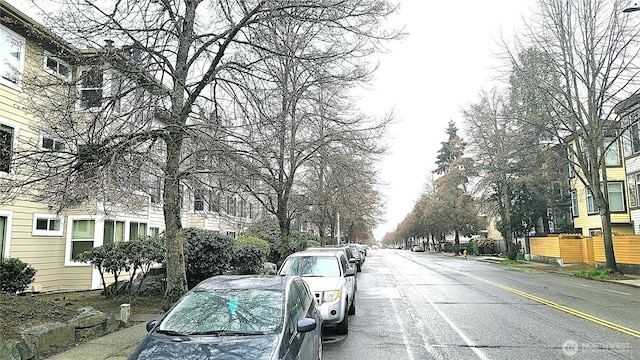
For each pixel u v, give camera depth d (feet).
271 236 94.99
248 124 39.65
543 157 119.34
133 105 36.83
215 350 16.05
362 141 57.36
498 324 35.50
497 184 130.41
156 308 41.75
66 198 30.66
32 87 35.50
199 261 49.83
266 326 17.85
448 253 229.04
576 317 38.29
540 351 27.02
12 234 50.70
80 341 28.91
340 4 38.88
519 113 105.60
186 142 38.78
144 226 73.10
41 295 49.67
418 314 40.50
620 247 83.97
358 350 28.02
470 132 127.13
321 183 77.66
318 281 33.06
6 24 47.32
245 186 42.63
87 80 36.99
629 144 106.11
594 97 77.51
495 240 183.62
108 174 30.01
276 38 44.34
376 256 199.52
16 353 23.40
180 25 41.47
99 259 45.34
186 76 39.68
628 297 51.39
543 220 140.26
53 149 33.24
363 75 50.03
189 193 41.22
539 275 83.41
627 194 108.37
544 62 79.25
